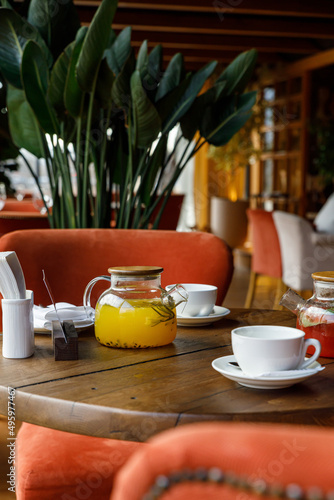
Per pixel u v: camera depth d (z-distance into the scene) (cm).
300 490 31
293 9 545
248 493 32
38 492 111
